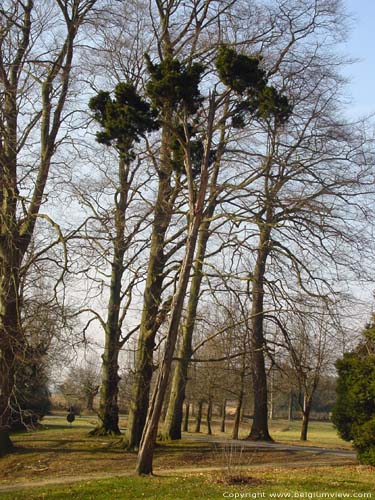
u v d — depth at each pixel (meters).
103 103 16.47
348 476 16.00
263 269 21.39
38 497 13.37
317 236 19.20
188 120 18.36
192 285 22.98
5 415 19.45
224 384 36.78
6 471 18.05
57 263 17.84
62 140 20.19
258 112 16.33
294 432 49.31
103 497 12.88
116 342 24.05
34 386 21.88
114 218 18.92
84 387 27.28
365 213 19.31
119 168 22.23
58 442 22.08
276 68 19.86
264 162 19.53
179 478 14.96
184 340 23.66
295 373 23.72
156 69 15.59
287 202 19.20
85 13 20.75
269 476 15.62
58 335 18.25
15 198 19.12
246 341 19.56
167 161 18.80
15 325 19.02
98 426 24.20
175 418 23.84
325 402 57.06
